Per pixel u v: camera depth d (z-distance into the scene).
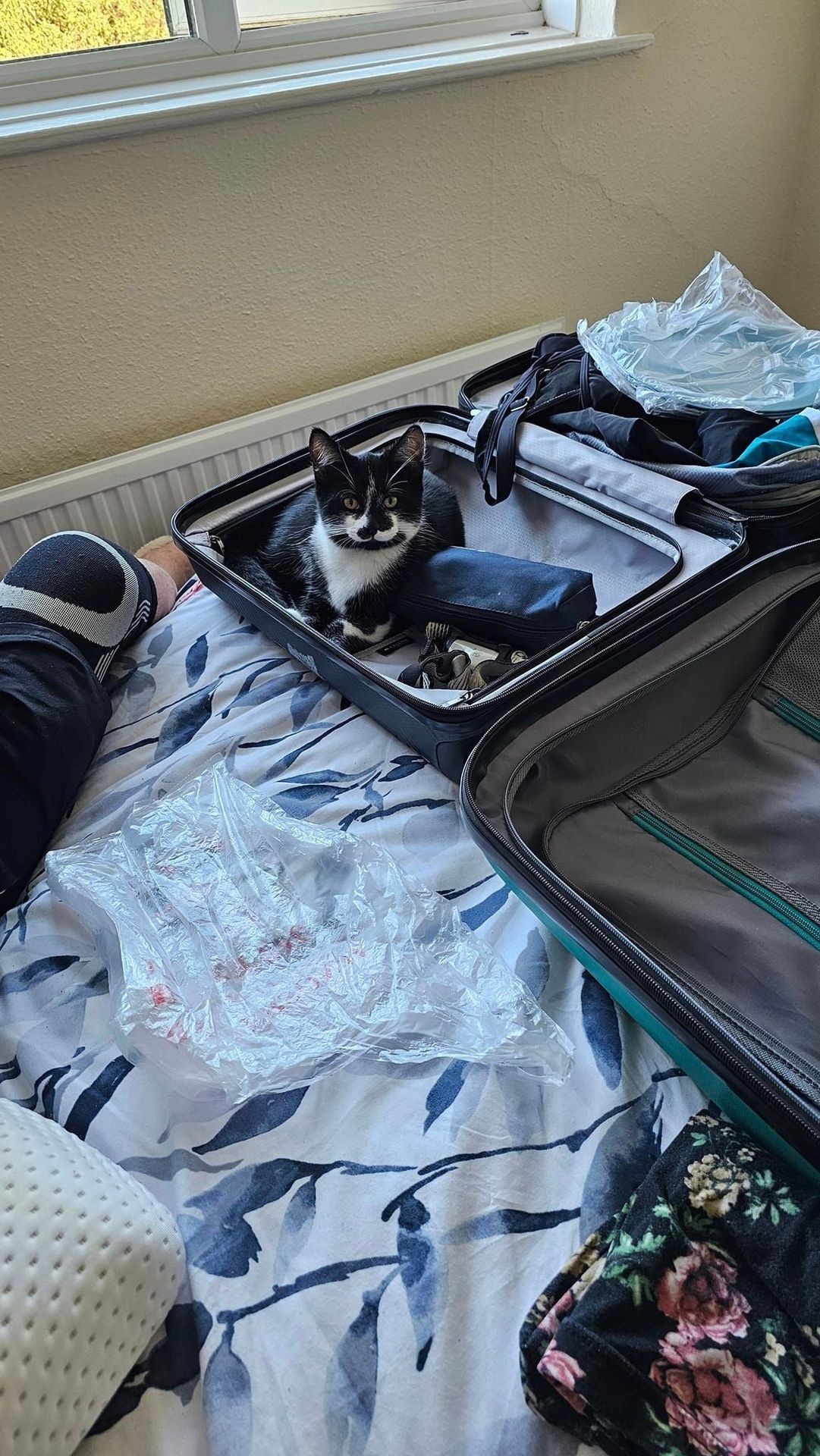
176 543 1.21
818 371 1.18
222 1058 0.72
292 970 0.79
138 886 0.86
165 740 1.04
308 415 1.45
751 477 1.03
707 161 1.75
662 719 0.90
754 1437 0.50
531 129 1.49
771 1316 0.54
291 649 1.08
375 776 0.98
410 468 1.08
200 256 1.30
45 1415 0.50
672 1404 0.51
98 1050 0.76
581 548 1.15
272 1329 0.59
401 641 1.12
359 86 1.27
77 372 1.30
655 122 1.63
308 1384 0.56
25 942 0.85
